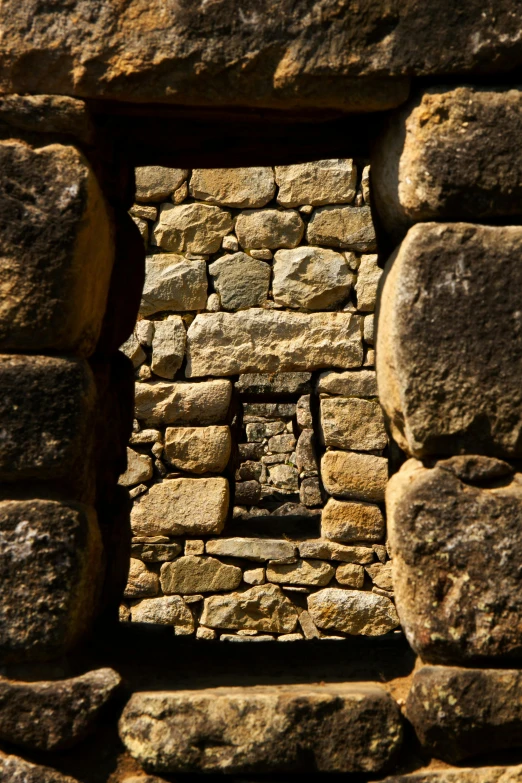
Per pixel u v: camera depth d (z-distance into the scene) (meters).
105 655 2.78
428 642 2.32
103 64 2.43
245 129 2.78
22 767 2.32
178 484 5.98
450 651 2.31
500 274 2.35
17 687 2.31
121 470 3.46
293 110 2.56
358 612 5.86
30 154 2.41
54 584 2.34
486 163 2.37
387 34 2.41
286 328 6.02
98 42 2.43
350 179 6.10
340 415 5.96
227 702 2.31
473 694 2.27
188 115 2.63
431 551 2.32
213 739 2.29
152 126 2.75
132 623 3.53
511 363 2.34
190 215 6.13
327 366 6.00
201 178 6.14
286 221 6.11
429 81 2.46
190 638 3.32
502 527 2.30
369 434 5.94
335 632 5.88
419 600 2.33
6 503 2.38
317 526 6.40
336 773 2.31
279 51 2.42
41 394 2.38
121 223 3.12
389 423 2.69
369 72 2.42
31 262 2.38
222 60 2.42
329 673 2.74
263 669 2.81
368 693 2.36
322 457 6.02
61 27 2.44
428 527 2.32
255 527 6.41
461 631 2.29
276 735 2.28
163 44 2.42
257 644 3.23
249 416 8.05
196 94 2.46
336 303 6.05
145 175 6.14
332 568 5.92
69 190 2.40
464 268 2.35
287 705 2.30
